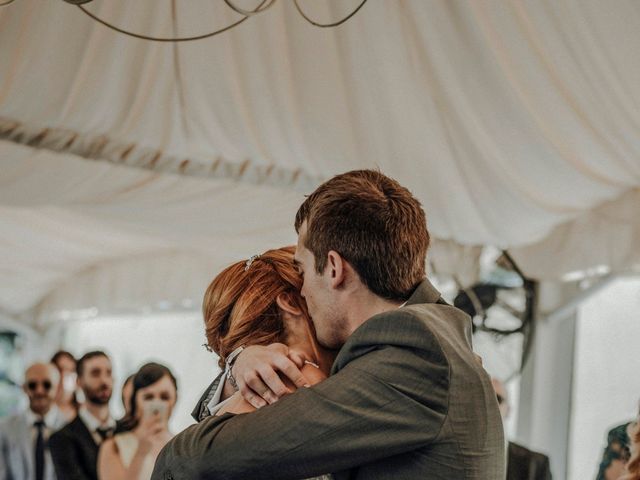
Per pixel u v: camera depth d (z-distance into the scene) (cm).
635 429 329
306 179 516
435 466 141
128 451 434
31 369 553
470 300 554
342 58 430
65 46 397
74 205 500
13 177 463
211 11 393
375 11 397
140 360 958
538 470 386
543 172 475
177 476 143
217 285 174
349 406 140
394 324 146
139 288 854
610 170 464
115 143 471
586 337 595
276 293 170
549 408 586
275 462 138
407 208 156
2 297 923
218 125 467
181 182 503
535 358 580
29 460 540
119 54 408
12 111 431
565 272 530
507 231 530
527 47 387
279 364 154
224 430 143
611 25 356
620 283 590
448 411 142
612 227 499
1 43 385
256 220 540
